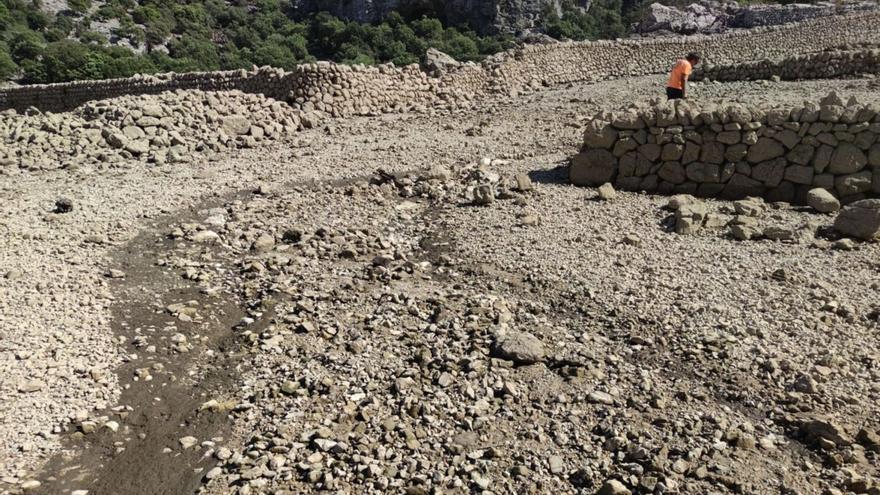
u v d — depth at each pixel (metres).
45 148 12.70
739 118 9.55
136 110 13.97
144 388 5.34
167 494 4.25
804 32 26.92
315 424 4.89
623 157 10.43
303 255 8.16
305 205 10.04
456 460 4.52
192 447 4.70
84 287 6.93
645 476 4.31
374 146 14.20
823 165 9.19
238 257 8.09
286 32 59.06
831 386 5.17
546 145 13.65
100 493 4.23
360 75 19.61
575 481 4.35
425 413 5.00
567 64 26.30
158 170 12.13
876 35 25.83
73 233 8.50
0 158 12.12
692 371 5.48
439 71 22.39
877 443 4.49
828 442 4.51
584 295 6.86
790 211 9.06
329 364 5.66
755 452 4.54
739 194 9.77
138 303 6.72
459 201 10.20
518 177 10.44
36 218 9.04
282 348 5.91
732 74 21.17
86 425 4.78
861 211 7.96
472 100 21.55
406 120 17.94
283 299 6.90
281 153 13.76
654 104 10.64
